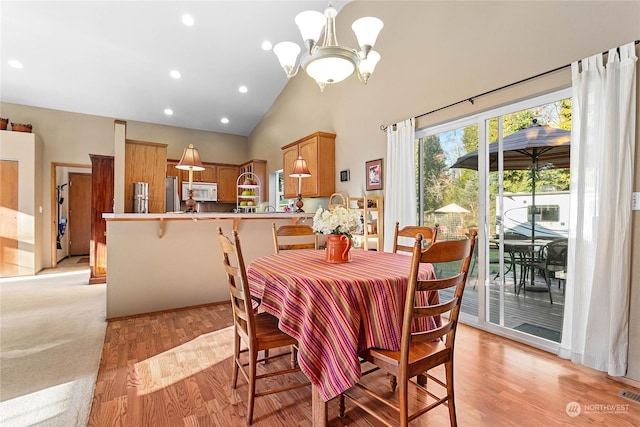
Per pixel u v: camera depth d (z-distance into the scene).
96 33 4.21
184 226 3.45
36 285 4.60
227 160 7.54
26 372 2.08
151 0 3.77
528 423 1.58
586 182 2.06
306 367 1.37
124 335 2.71
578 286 2.10
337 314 1.36
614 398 1.78
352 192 4.27
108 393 1.84
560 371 2.07
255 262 1.93
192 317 3.18
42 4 3.71
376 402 1.78
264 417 1.64
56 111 5.89
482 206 2.85
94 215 4.71
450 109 3.00
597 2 2.05
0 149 5.16
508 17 2.53
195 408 1.71
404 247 2.46
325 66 1.87
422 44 3.27
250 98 6.18
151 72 5.11
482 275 2.86
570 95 2.27
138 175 4.21
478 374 2.04
